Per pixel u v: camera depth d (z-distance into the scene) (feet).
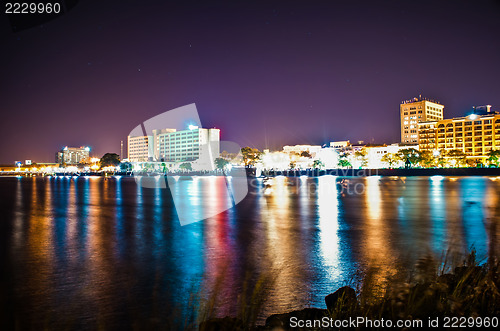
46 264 42.52
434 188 187.93
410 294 16.66
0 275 38.06
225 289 32.01
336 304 18.49
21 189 238.48
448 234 57.36
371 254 43.88
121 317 26.48
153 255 46.32
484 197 132.26
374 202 116.67
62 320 26.27
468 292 17.74
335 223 71.67
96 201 136.56
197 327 24.02
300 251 46.42
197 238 57.67
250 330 17.56
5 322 26.02
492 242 50.14
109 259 44.55
